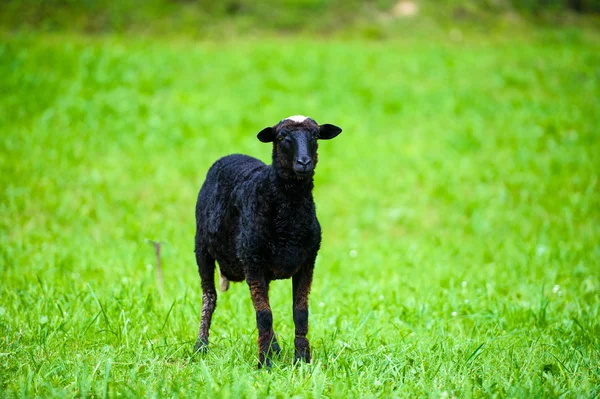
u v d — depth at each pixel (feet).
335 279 46.50
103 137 80.02
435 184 73.56
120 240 54.29
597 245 53.11
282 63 110.73
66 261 46.37
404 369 28.48
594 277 45.37
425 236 61.05
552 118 91.09
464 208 67.26
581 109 95.20
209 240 32.40
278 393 24.64
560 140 85.05
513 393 25.16
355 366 28.27
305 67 109.29
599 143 83.92
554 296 41.29
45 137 77.61
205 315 32.94
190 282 42.68
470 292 42.06
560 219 62.90
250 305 39.01
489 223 62.39
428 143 84.84
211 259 33.60
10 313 35.35
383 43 127.95
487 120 91.61
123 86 95.61
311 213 29.30
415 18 139.03
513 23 142.00
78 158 73.10
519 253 52.85
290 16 136.56
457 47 126.11
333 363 28.35
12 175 66.90
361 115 92.84
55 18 129.80
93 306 37.11
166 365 28.73
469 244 56.70
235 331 34.45
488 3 147.02
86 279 42.68
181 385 25.44
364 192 71.61
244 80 102.37
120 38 123.03
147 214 62.28
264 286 29.55
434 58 116.26
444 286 43.91
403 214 66.49
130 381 26.18
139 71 101.60
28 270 44.37
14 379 26.43
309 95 98.58
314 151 29.40
